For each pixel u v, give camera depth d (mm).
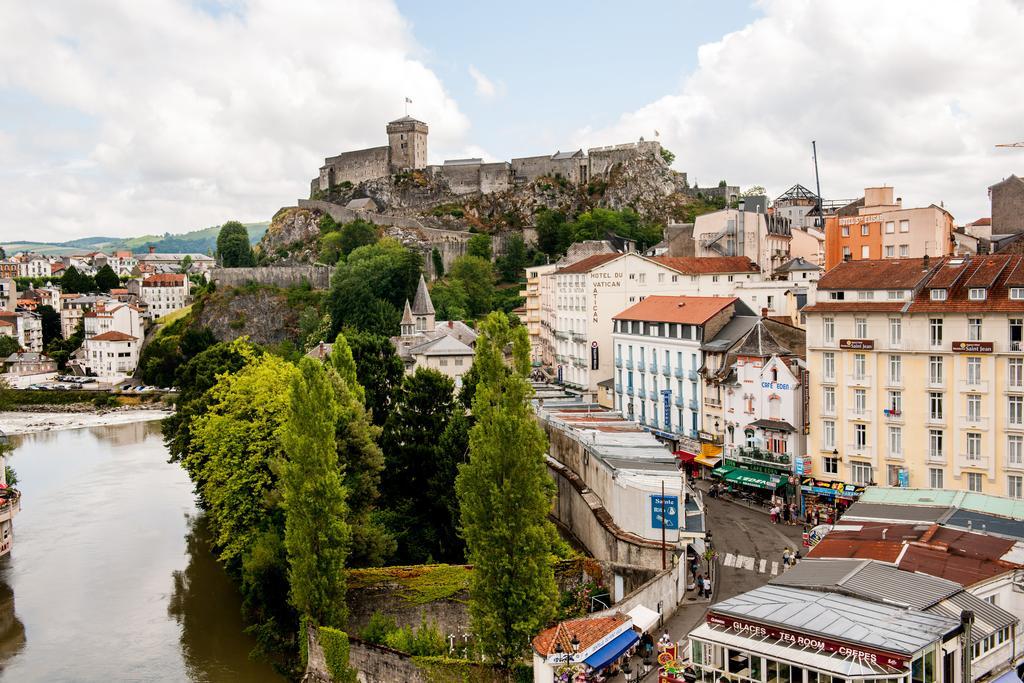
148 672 75938
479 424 64438
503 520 61062
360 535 81500
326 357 118250
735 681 45250
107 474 153750
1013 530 62344
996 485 82500
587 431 98812
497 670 60625
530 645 59719
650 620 57312
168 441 131625
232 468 88375
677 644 56250
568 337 166500
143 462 164500
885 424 89688
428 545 91125
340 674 68312
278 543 82250
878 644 41688
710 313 116938
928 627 43969
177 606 91188
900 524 63594
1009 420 81750
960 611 48500
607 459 83500
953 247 136125
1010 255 87375
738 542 83500
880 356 89625
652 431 126562
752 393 103250
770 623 45281
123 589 96188
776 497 97125
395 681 65250
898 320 88375
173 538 114438
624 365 135750
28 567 103750
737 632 46344
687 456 115750
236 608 90500
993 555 56875
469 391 103500
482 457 62938
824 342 94375
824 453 94688
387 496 96062
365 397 106750
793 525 89250
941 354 85375
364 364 117000
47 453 177250
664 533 67250
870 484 90688
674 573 67125
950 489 78688
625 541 72000
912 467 87938
